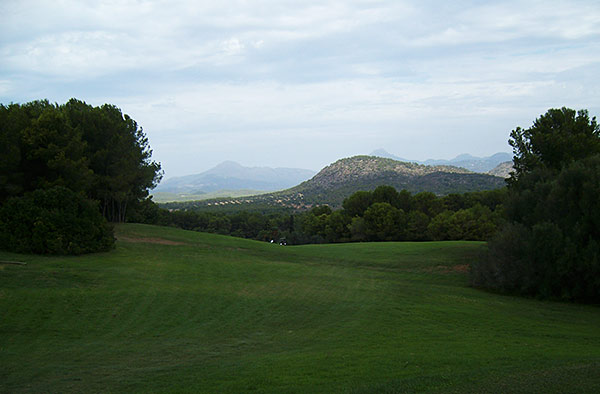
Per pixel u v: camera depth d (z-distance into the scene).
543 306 20.34
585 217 21.59
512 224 25.56
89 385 8.65
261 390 7.95
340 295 21.62
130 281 21.17
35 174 32.09
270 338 13.79
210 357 11.31
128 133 47.47
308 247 46.91
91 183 36.34
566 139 29.69
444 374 8.63
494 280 23.97
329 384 8.20
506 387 7.36
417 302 20.42
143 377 9.23
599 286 20.27
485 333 14.54
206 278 24.12
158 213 72.50
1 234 25.16
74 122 40.31
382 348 12.06
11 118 29.70
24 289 17.44
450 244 43.28
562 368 8.67
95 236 29.58
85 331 13.63
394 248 42.69
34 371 9.70
